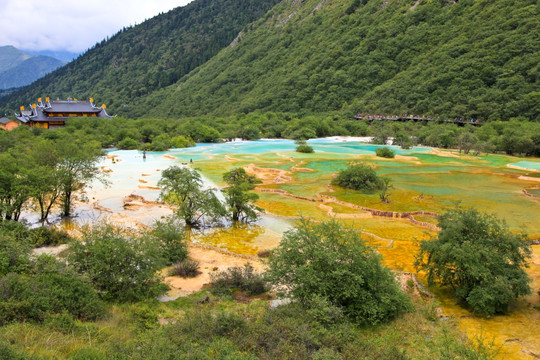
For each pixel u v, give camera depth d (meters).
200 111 187.50
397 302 16.66
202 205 32.09
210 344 11.80
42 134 82.56
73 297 14.75
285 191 45.34
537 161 74.88
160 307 16.59
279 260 17.67
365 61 174.25
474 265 17.78
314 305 15.10
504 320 16.89
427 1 184.12
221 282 19.58
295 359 11.36
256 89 191.38
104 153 73.88
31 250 20.64
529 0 146.12
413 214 36.38
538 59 122.38
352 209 38.22
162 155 74.94
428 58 156.38
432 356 13.55
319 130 124.38
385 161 72.75
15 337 10.95
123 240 18.89
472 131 104.12
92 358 10.40
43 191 30.67
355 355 12.18
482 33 147.25
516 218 35.06
